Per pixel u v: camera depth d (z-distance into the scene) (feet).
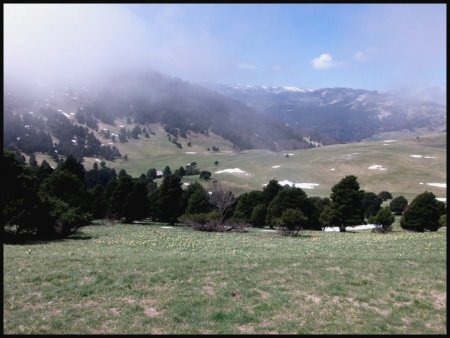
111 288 59.67
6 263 74.28
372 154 547.08
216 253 96.48
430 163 492.95
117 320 48.65
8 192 130.21
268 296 57.52
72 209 150.41
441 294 58.80
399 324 48.42
